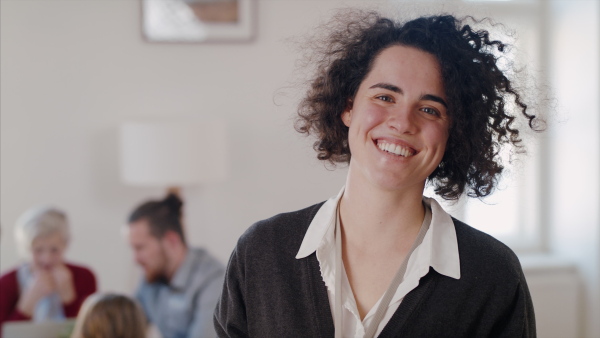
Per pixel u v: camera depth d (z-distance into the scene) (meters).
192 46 4.30
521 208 4.59
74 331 3.20
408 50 1.22
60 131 4.28
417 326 1.23
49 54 4.24
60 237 3.77
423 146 1.19
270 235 1.35
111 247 4.34
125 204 4.34
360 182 1.26
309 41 1.52
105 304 3.16
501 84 1.29
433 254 1.24
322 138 1.42
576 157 4.32
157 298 3.69
